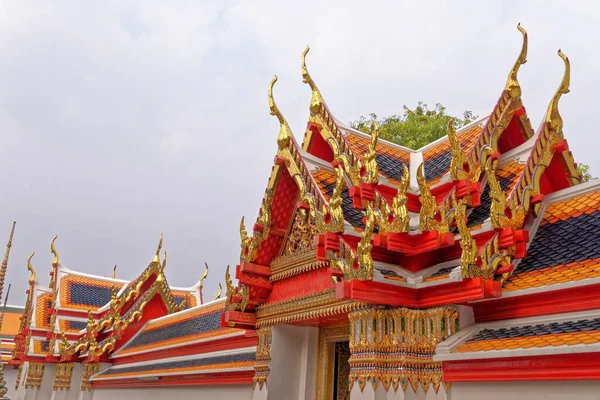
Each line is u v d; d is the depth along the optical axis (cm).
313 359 1227
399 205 909
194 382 1727
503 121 1082
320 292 1062
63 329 3266
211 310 2150
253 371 1371
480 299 839
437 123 3191
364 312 927
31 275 3825
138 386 2219
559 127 1041
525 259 927
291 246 1225
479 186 966
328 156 1262
